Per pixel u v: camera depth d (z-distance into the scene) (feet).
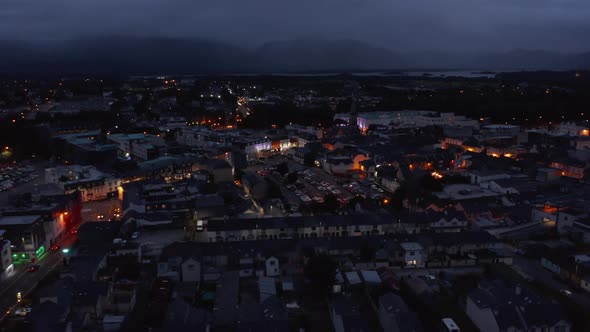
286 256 408.67
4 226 417.08
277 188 617.62
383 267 399.65
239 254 405.59
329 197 545.44
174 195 565.53
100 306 326.03
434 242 424.46
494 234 478.59
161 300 346.74
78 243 448.24
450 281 382.42
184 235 469.16
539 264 414.41
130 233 459.32
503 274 389.80
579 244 450.30
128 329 302.04
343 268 401.08
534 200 566.36
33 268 402.52
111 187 632.79
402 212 521.24
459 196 569.23
